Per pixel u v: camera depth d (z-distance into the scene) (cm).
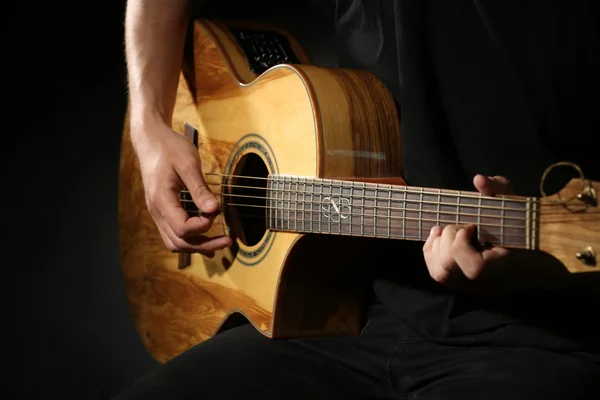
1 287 263
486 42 118
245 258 143
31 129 271
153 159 144
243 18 239
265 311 137
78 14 269
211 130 154
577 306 111
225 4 240
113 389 254
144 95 154
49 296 265
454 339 121
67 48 270
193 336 162
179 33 160
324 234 128
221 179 150
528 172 119
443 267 100
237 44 158
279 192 129
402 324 130
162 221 144
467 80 122
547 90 114
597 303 109
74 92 270
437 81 125
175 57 159
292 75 132
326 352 133
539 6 111
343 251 131
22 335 259
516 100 117
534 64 114
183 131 161
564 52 111
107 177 270
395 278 130
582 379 107
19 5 269
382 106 131
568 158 116
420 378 121
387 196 112
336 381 128
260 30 165
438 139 126
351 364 131
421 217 108
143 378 131
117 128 270
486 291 107
